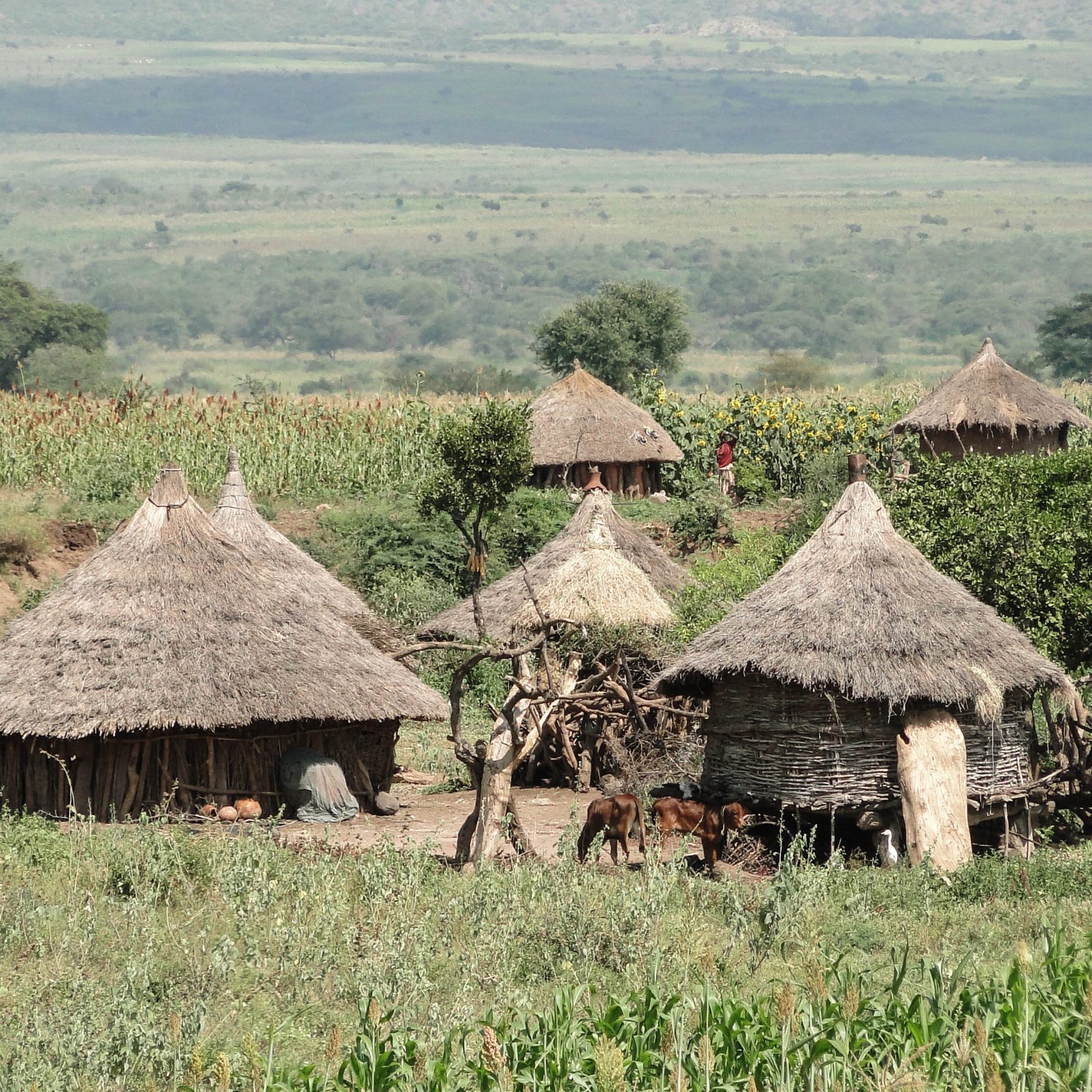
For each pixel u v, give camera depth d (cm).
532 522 11988
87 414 14062
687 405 15200
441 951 4356
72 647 6556
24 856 5309
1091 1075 2909
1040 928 4669
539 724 5675
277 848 5500
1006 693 6006
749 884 5528
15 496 11956
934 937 4706
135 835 5569
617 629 7081
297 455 13162
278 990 4116
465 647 5556
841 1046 3027
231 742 6619
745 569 8700
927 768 5681
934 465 7912
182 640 6562
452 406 16200
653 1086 3050
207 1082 3372
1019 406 12662
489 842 5509
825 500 11681
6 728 6338
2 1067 3350
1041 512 7450
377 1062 3084
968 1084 2970
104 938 4456
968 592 6656
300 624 6875
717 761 6112
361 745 7094
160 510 7006
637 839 6209
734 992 3522
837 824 6166
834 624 5784
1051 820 6512
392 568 11162
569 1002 3372
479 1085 3061
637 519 12762
